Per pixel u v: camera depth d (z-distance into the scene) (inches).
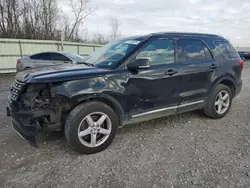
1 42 455.8
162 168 92.5
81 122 101.7
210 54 147.6
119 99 111.7
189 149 110.2
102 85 105.1
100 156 103.7
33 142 98.3
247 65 642.8
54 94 95.5
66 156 103.6
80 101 102.5
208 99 149.7
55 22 887.7
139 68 113.5
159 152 107.1
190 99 139.3
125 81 111.7
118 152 107.5
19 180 84.0
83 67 117.3
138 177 86.0
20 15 773.3
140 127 141.4
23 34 745.0
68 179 84.8
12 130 135.9
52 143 117.3
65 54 349.1
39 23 821.9
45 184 81.6
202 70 139.9
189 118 159.2
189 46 137.9
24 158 101.3
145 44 119.7
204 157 101.6
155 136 127.1
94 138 106.0
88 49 644.7
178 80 130.1
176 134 130.0
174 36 132.5
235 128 139.1
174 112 136.1
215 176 86.1
